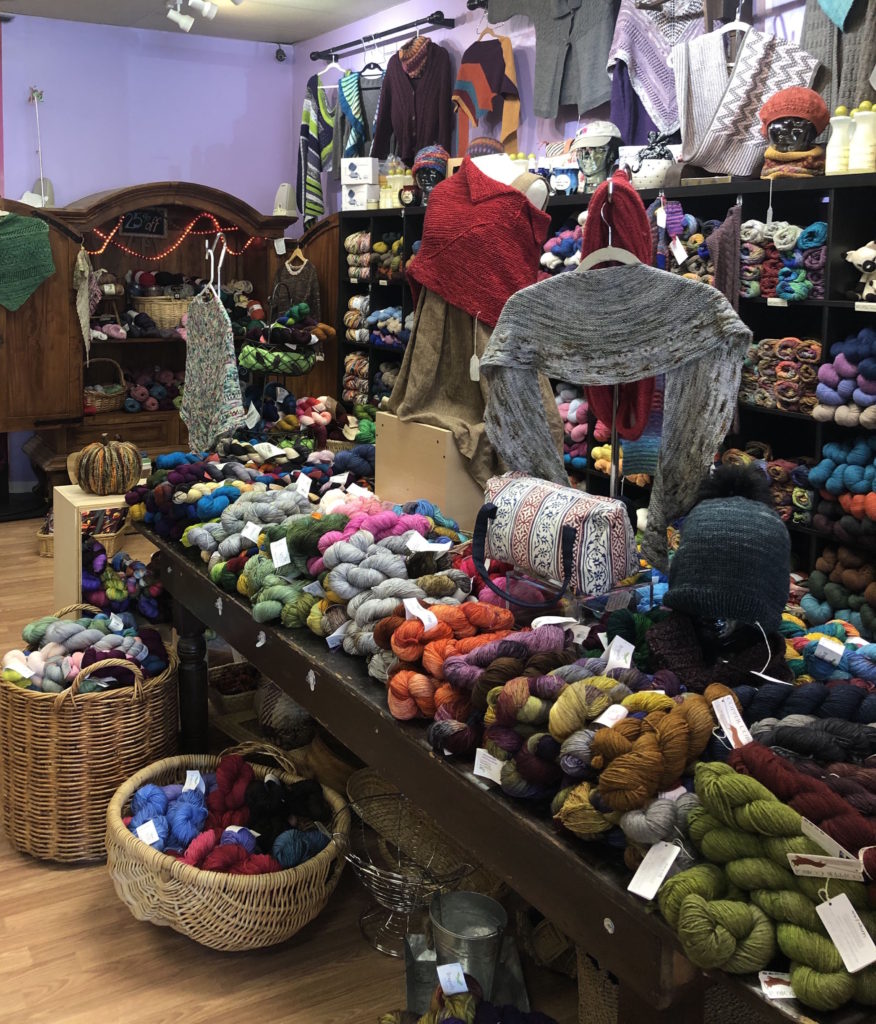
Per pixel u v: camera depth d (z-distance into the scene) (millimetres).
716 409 1923
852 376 3447
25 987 2258
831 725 1391
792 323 4059
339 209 7512
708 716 1394
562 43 5070
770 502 1697
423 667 1788
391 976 2328
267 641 2318
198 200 6809
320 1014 2191
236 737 3230
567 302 2064
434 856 2406
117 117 7238
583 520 1885
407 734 1730
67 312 6414
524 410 2180
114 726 2719
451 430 3125
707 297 1902
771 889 1168
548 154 5020
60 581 3982
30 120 6945
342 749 3029
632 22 4562
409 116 6184
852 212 3520
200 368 3938
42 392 6426
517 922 2359
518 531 1979
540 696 1480
